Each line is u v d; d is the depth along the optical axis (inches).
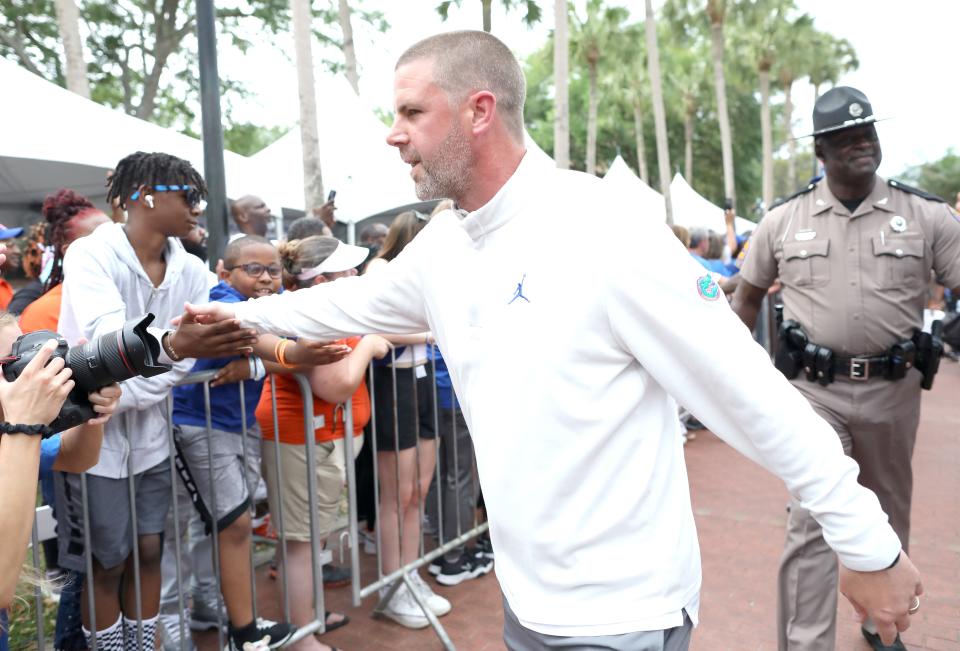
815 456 49.9
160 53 792.9
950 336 104.9
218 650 120.3
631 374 54.3
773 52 1387.8
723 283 153.5
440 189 57.5
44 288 139.6
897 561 50.3
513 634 60.7
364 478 149.0
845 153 100.3
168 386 90.5
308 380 109.1
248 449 110.9
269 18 794.8
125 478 93.3
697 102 1688.0
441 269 60.6
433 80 55.5
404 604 127.5
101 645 97.9
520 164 56.4
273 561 149.4
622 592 53.9
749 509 182.9
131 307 90.4
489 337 55.8
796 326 109.7
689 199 873.5
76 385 58.0
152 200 88.9
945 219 102.8
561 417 53.3
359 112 430.3
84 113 282.0
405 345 126.0
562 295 52.7
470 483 146.5
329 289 74.2
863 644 118.3
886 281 102.7
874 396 105.0
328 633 124.0
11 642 119.8
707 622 127.2
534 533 55.0
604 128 1679.4
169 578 122.8
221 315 75.4
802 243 107.7
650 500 54.6
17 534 51.8
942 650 116.1
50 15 734.5
